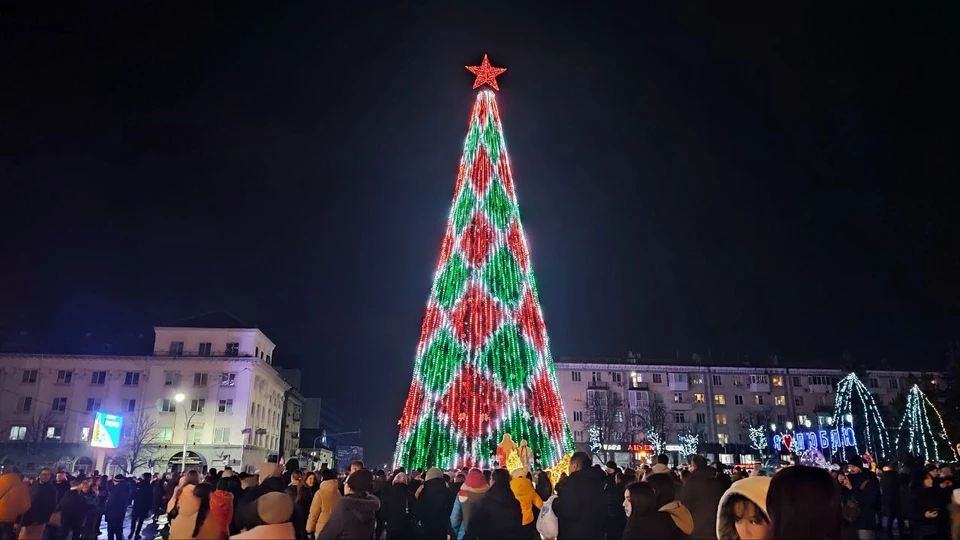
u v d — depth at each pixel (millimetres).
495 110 29812
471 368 26266
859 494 16875
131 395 63781
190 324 67312
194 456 62188
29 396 63312
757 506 4086
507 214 28344
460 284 27297
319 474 18375
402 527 13109
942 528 14555
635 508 6531
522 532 9438
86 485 19500
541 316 28109
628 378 80812
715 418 80062
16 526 14367
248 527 6965
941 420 44031
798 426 80312
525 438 26000
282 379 78625
